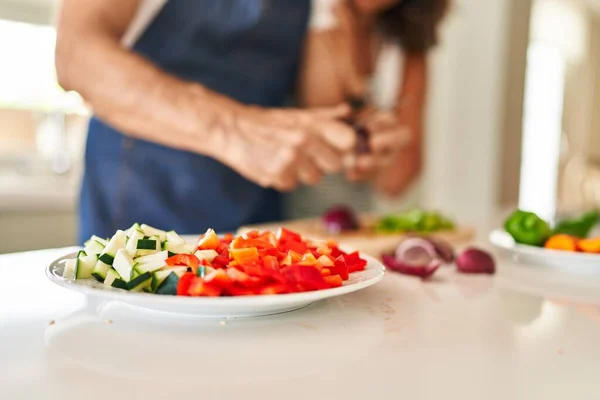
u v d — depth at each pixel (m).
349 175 1.35
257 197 1.49
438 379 0.34
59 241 1.73
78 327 0.44
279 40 1.46
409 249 0.77
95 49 1.03
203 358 0.38
